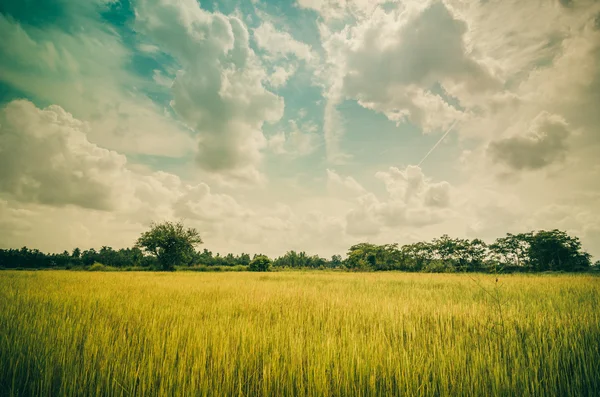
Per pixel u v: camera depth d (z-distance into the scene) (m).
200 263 98.81
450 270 38.66
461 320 5.61
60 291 10.11
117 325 5.22
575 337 4.20
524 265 57.62
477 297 9.21
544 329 4.69
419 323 5.32
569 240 58.66
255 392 2.97
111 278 19.23
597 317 5.41
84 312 6.19
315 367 3.18
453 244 64.94
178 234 55.72
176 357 3.71
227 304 7.59
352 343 3.99
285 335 4.45
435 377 3.11
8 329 4.60
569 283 14.19
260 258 51.97
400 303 7.67
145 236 54.81
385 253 75.50
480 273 22.00
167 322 5.30
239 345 4.07
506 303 7.13
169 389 2.87
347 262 81.75
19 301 7.43
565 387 3.03
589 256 58.78
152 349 3.88
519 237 61.69
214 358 3.60
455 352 3.70
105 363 3.33
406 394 2.83
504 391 2.86
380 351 3.63
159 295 9.43
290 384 3.00
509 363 3.53
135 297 8.81
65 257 86.62
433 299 8.76
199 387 2.92
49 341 4.06
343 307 7.19
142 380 3.00
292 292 10.61
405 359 3.38
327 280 19.67
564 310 6.36
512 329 4.77
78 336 4.40
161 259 55.12
